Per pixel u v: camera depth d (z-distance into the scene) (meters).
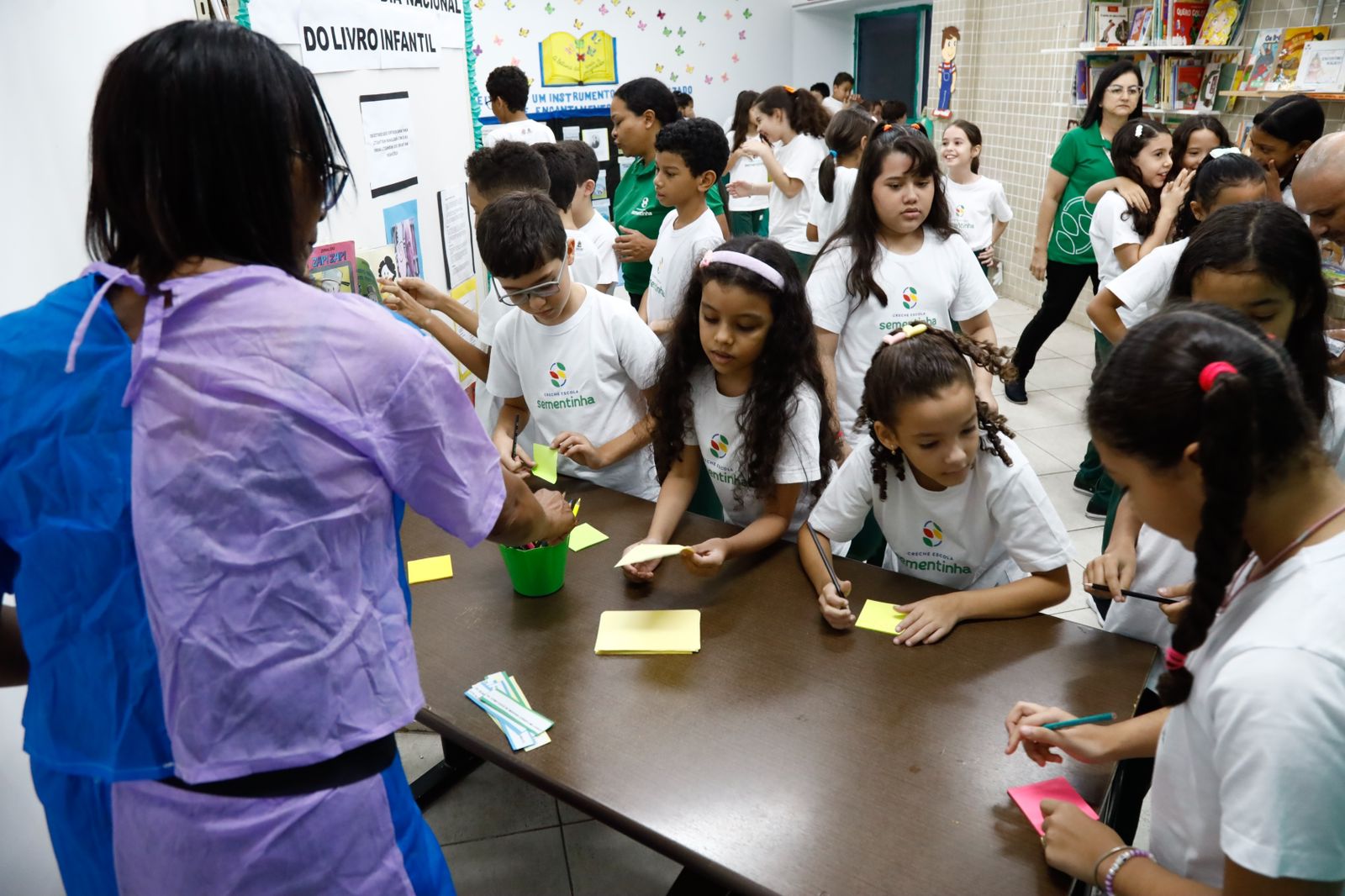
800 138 4.59
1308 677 0.61
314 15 1.70
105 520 0.69
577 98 8.12
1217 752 0.67
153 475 0.68
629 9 8.09
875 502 1.47
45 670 0.72
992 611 1.26
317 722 0.75
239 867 0.75
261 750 0.73
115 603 0.70
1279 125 2.61
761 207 5.82
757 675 1.16
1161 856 0.84
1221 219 1.23
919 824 0.91
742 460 1.58
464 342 2.10
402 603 0.84
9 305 1.14
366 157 1.94
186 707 0.71
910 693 1.11
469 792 1.96
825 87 7.39
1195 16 4.29
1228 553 0.66
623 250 2.97
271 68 0.71
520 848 1.80
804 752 1.02
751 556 1.49
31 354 0.68
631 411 1.89
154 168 0.68
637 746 1.04
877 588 1.37
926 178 2.05
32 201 1.18
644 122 3.06
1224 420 0.64
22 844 1.18
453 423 0.81
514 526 0.99
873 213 2.12
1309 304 1.20
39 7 1.18
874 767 0.99
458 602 1.37
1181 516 0.71
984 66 6.22
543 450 1.69
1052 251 3.88
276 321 0.70
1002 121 6.07
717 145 2.45
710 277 1.46
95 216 0.73
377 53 1.96
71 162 1.24
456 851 1.80
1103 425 0.72
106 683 0.71
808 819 0.92
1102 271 3.26
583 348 1.83
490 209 1.66
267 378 0.69
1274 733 0.62
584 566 1.47
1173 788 0.80
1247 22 4.06
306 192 0.77
